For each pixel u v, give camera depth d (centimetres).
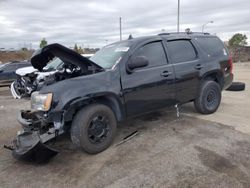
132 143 444
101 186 319
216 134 469
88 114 390
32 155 366
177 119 569
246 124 522
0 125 611
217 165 353
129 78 440
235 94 870
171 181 319
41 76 817
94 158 397
